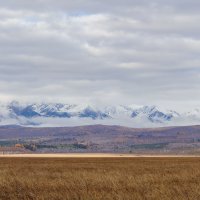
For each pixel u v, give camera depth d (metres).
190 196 35.62
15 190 42.12
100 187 43.94
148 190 40.16
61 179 52.38
